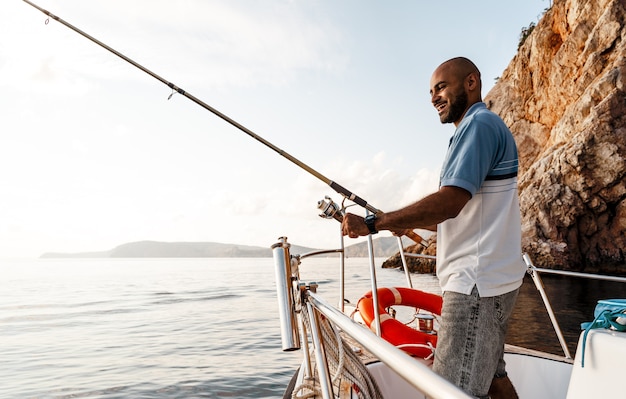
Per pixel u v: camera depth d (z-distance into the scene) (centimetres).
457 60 201
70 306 2209
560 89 3256
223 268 8631
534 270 285
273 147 273
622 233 2514
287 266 161
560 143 2973
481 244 175
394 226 172
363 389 175
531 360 262
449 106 201
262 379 743
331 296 1944
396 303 314
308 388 183
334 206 207
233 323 1457
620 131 2525
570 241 2609
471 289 173
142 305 2162
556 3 3381
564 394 244
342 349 166
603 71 2908
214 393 671
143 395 675
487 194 176
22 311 2025
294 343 146
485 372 171
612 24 2867
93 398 672
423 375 68
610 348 120
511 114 3769
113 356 985
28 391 727
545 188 2700
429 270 3369
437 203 165
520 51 3712
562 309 1370
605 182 2527
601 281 2436
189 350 1016
